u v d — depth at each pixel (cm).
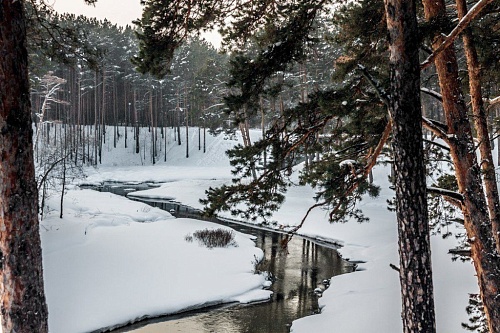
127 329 1207
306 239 2350
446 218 943
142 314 1285
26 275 459
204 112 4309
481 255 599
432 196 923
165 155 5719
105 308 1285
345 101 742
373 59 847
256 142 807
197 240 2086
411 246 445
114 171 5116
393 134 462
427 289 443
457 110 622
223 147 5781
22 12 473
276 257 1991
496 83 791
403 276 455
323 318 1227
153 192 3862
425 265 443
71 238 1806
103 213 2492
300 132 800
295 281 1648
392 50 456
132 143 6028
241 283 1571
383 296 1323
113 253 1720
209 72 4197
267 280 1648
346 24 830
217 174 4794
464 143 615
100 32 6059
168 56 715
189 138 6175
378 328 1095
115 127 6009
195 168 5359
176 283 1525
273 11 762
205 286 1523
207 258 1834
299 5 742
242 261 1845
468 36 683
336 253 2061
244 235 2397
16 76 459
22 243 458
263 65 748
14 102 455
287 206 3023
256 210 805
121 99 7050
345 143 873
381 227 2367
